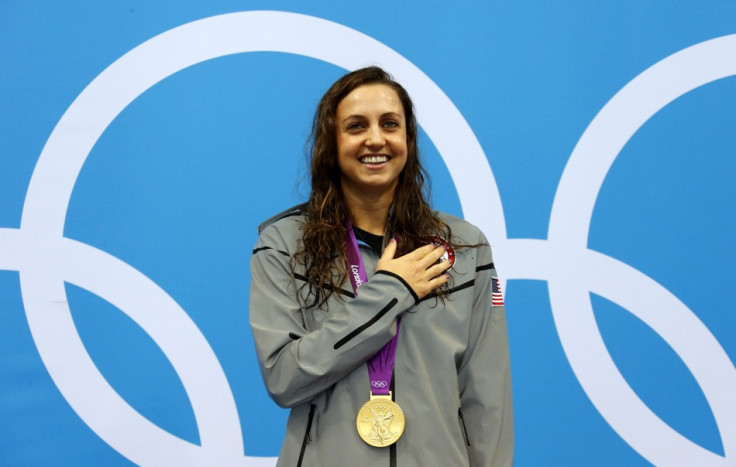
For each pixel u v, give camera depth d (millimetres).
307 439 2711
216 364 4477
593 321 4582
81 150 4523
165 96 4609
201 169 4598
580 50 4727
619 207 4664
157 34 4637
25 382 4359
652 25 4750
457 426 2729
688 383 4578
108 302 4449
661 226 4664
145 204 4535
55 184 4488
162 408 4426
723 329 4621
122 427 4387
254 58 4688
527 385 4512
